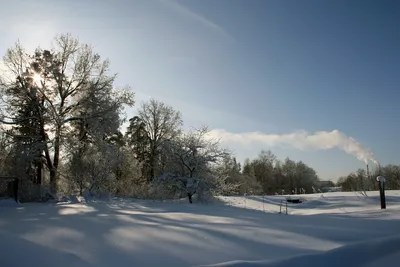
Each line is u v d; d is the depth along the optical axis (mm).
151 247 5098
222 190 21812
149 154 40438
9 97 23297
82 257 4551
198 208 13008
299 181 73812
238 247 5258
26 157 21438
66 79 25453
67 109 25141
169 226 6656
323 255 5008
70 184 21469
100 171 21281
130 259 4543
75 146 23078
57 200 16547
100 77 26172
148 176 38812
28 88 23391
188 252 4910
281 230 6523
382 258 5211
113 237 5621
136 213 9391
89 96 25406
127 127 43750
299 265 4695
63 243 5191
